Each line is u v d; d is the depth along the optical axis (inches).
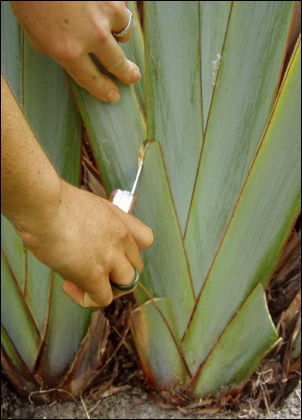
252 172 20.6
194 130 20.5
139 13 24.7
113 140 20.5
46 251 15.6
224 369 24.1
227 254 22.0
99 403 25.8
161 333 23.7
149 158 20.6
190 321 23.3
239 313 22.8
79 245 15.7
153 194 21.3
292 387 25.5
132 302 27.4
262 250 21.8
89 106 19.7
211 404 25.3
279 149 20.2
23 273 23.2
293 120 19.7
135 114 20.3
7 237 22.7
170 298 23.0
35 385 25.4
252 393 25.3
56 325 23.8
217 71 19.5
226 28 18.8
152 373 25.1
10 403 25.5
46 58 19.9
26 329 24.2
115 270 16.9
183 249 22.1
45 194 14.6
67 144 21.4
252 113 19.9
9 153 13.6
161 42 19.2
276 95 19.6
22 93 20.5
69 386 25.3
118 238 16.6
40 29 16.6
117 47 17.6
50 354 24.6
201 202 21.4
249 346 23.3
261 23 18.6
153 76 19.6
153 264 22.5
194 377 24.5
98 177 26.0
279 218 21.3
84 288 16.7
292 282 27.4
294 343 25.1
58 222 15.1
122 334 26.6
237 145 20.4
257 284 22.3
